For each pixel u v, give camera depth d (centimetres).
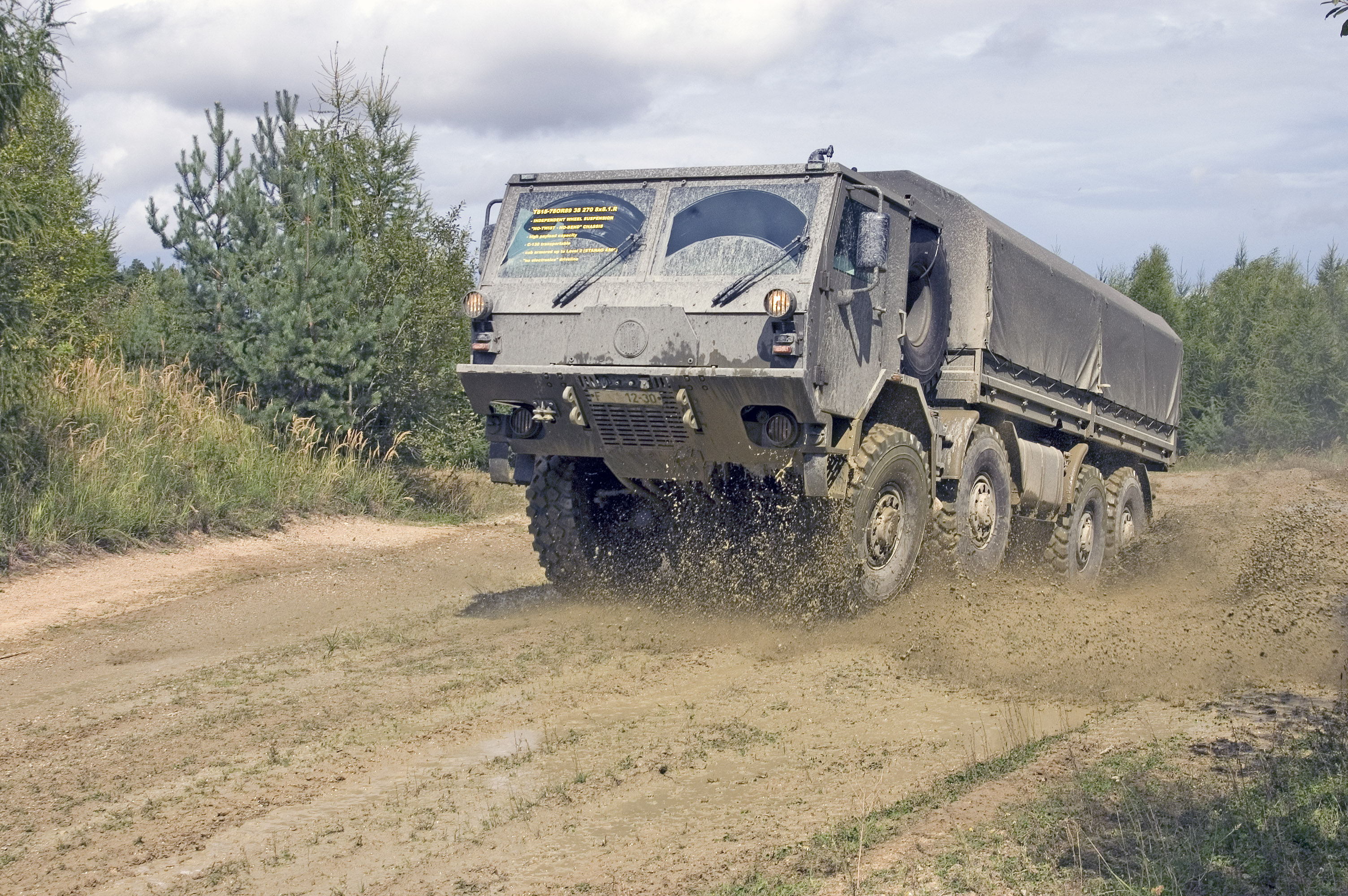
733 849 476
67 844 504
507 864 471
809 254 835
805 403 812
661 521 1008
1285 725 617
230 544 1423
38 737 662
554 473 993
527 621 961
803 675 777
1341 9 551
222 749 632
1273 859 425
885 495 926
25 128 1884
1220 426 3694
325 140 2208
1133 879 410
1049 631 898
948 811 492
